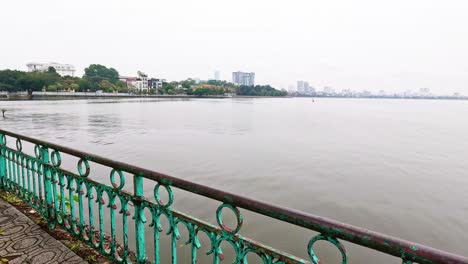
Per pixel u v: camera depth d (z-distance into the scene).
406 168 21.48
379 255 9.16
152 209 2.58
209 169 19.84
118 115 61.81
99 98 154.88
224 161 22.17
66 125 42.81
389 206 14.08
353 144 32.03
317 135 38.59
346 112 102.56
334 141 33.88
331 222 1.61
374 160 24.06
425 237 11.27
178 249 8.35
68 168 16.80
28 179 4.43
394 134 42.06
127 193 2.80
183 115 65.94
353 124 56.72
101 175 15.42
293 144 30.95
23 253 3.53
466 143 34.25
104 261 3.39
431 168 21.62
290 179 17.97
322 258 9.05
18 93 129.75
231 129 42.59
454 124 63.38
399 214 13.20
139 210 2.72
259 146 29.19
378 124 58.47
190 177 18.03
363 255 9.15
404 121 68.50
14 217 4.42
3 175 5.21
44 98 134.00
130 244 8.35
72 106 89.88
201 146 28.28
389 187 16.84
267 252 1.86
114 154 23.73
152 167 19.98
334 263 8.88
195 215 11.36
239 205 1.96
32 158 4.23
